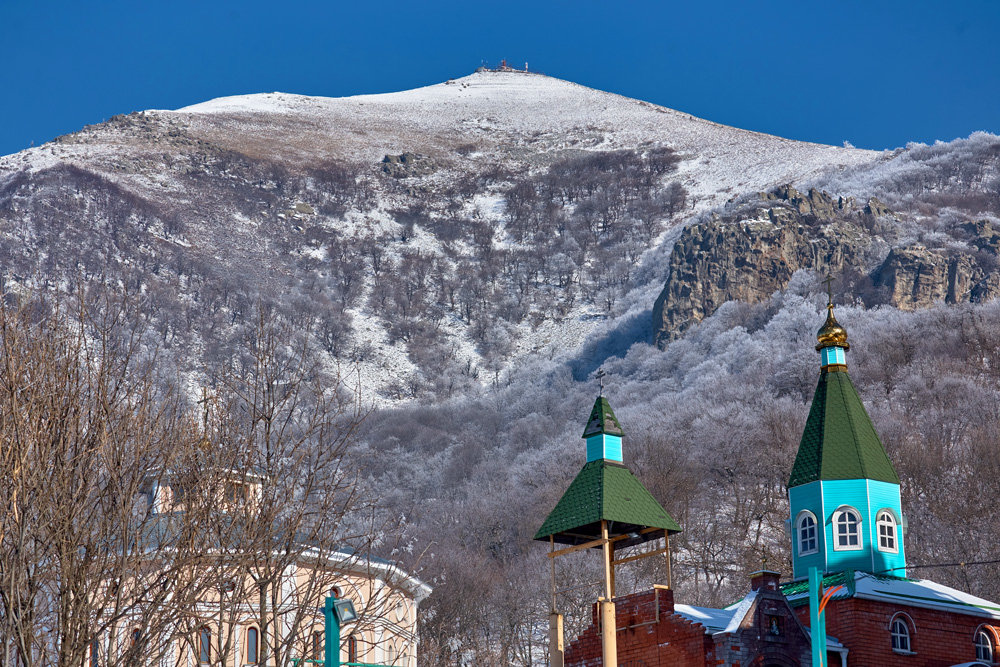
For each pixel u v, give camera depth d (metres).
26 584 57.88
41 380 61.41
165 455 63.09
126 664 57.94
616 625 107.62
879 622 106.75
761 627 100.12
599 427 106.25
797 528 118.38
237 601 62.50
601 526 107.12
